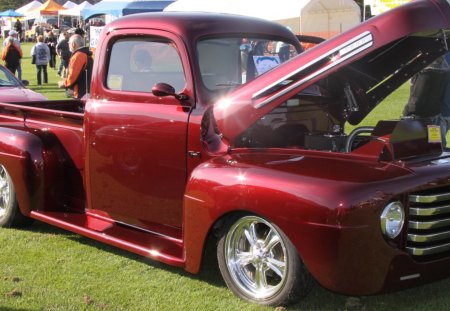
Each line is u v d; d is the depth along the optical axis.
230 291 3.96
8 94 9.95
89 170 4.81
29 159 5.07
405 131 3.76
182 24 4.34
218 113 4.00
